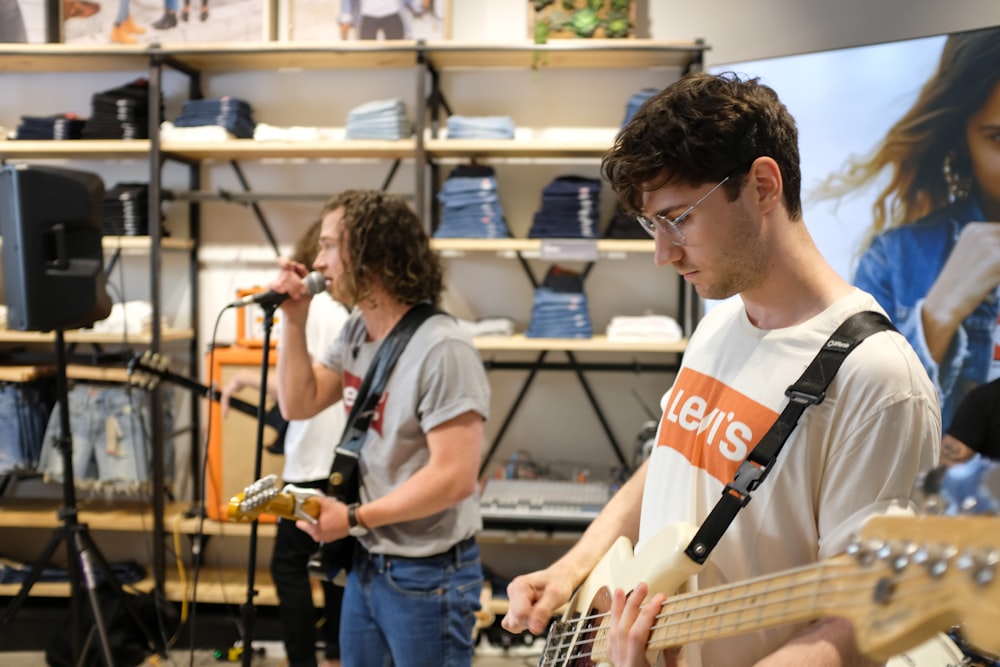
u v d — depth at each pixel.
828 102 2.92
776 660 0.83
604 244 3.23
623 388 3.68
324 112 3.68
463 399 1.67
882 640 0.60
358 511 1.63
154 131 3.34
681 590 0.95
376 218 1.78
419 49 3.25
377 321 1.84
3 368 3.41
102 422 3.37
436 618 1.67
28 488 3.82
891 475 0.84
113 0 3.51
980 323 2.63
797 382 0.92
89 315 2.45
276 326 3.41
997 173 2.62
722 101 0.92
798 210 0.97
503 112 3.64
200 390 2.67
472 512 1.78
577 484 3.47
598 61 3.45
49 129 3.52
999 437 2.12
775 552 0.93
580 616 1.12
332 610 2.85
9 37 3.51
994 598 0.53
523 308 3.69
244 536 3.70
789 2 3.50
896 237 2.80
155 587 3.34
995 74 2.63
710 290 0.98
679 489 1.05
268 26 3.46
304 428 2.78
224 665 3.27
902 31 3.45
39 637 3.39
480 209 3.35
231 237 3.75
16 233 2.38
